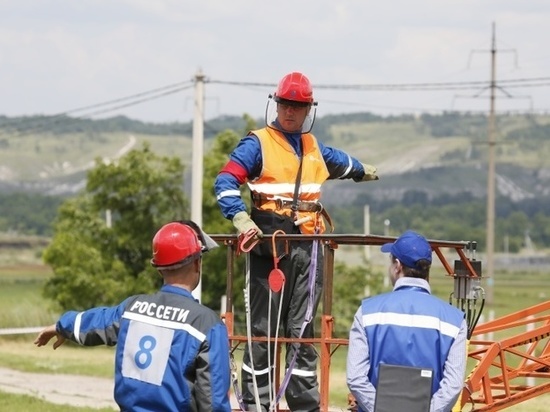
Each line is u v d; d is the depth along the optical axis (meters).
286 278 15.02
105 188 62.25
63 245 60.88
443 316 12.34
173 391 11.40
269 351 14.56
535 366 18.98
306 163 15.23
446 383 12.15
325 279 14.70
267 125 15.27
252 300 15.20
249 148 15.05
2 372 41.78
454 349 12.25
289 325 15.13
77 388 37.22
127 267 62.91
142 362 11.49
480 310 15.31
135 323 11.67
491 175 96.75
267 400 15.08
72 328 11.99
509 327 19.00
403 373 12.09
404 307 12.38
